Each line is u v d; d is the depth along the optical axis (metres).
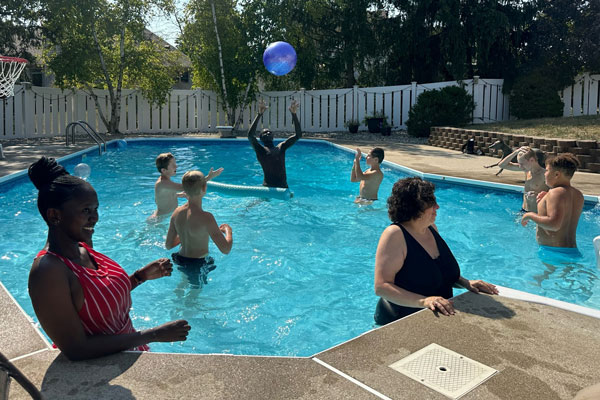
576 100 21.34
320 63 24.03
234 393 2.18
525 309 3.06
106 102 21.62
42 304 2.23
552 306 3.11
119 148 16.73
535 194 7.49
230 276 5.21
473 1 21.39
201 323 4.18
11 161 11.90
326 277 5.25
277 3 21.33
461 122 18.91
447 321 2.89
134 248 6.04
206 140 18.88
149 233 6.64
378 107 21.75
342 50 23.48
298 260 5.74
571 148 10.86
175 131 23.02
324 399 2.14
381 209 8.17
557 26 21.23
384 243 3.34
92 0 18.95
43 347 2.65
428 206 3.29
